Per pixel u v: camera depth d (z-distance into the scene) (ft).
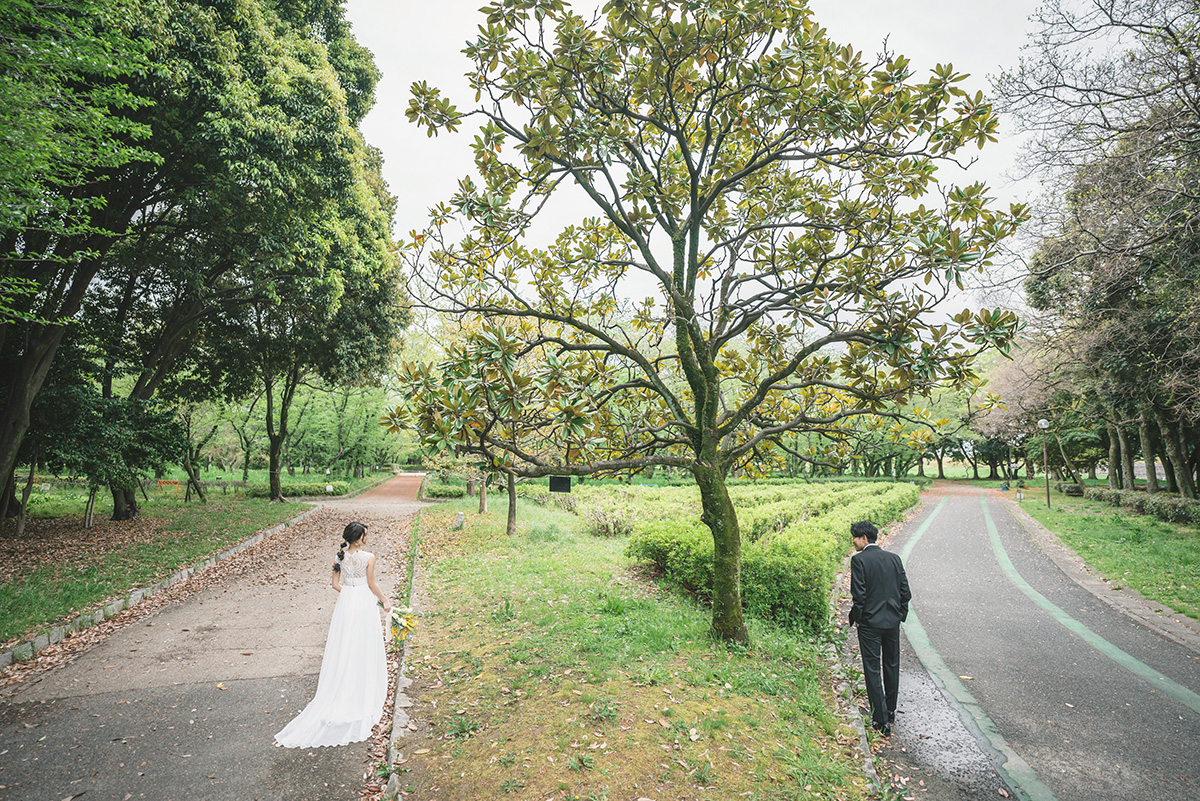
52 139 20.17
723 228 21.21
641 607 24.30
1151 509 57.62
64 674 18.60
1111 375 46.91
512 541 43.91
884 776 12.94
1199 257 25.93
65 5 19.80
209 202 37.78
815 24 16.42
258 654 20.66
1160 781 12.85
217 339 60.13
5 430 35.60
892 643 15.60
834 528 37.55
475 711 15.08
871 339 16.03
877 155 17.43
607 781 11.67
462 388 14.98
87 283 38.01
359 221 50.21
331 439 115.55
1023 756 13.97
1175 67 21.47
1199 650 21.71
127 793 12.03
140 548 38.27
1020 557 41.45
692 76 18.06
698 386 19.58
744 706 15.11
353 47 54.60
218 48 32.17
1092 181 26.05
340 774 12.83
